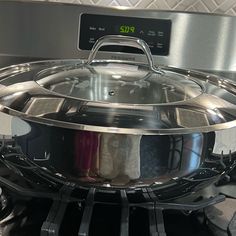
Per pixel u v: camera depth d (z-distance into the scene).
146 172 0.60
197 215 0.71
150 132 0.57
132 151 0.58
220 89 0.73
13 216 0.68
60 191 0.67
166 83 0.71
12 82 0.69
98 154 0.59
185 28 0.97
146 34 0.97
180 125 0.59
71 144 0.59
